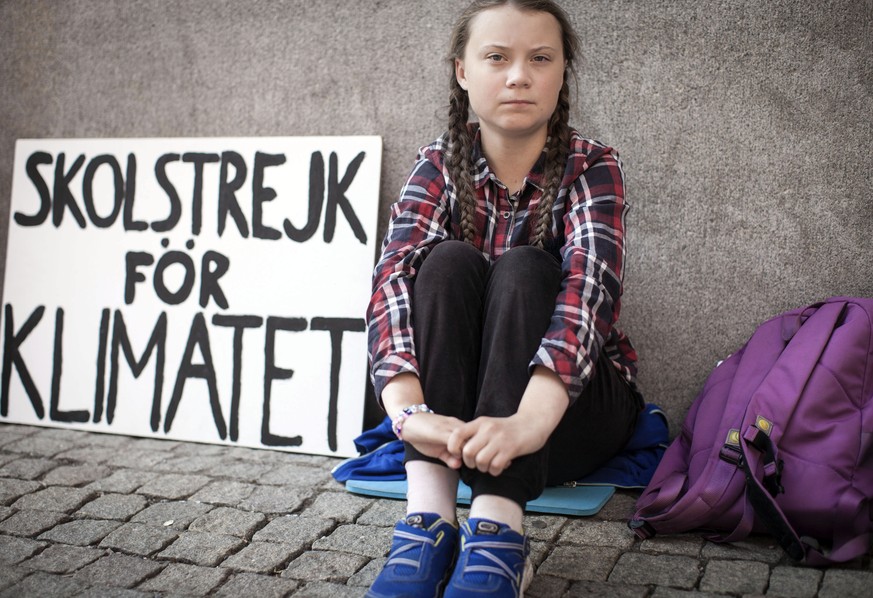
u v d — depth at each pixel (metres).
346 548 1.83
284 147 2.66
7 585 1.67
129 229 2.79
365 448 2.36
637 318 2.46
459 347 1.56
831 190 2.29
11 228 2.90
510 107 1.75
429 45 2.59
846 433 1.75
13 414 2.84
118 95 2.87
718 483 1.79
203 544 1.86
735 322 2.38
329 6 2.66
